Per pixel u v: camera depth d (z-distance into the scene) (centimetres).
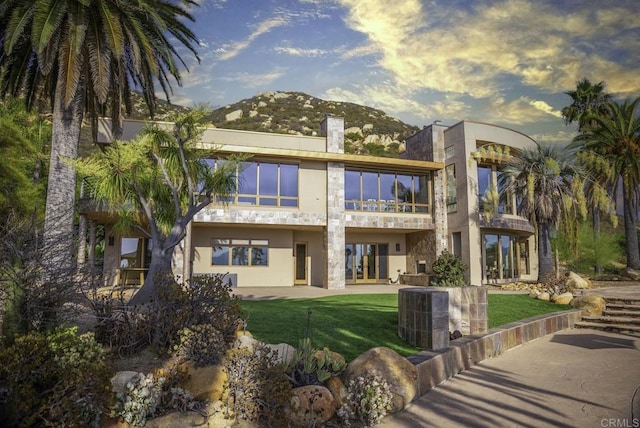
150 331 521
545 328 979
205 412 408
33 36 975
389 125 6725
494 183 2180
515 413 491
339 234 1964
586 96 2919
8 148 1719
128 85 1343
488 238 2181
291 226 2016
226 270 2039
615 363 721
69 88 1043
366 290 1786
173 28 1305
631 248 2280
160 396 411
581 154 2078
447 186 2188
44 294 492
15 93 1281
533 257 2477
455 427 453
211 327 488
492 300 1270
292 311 955
